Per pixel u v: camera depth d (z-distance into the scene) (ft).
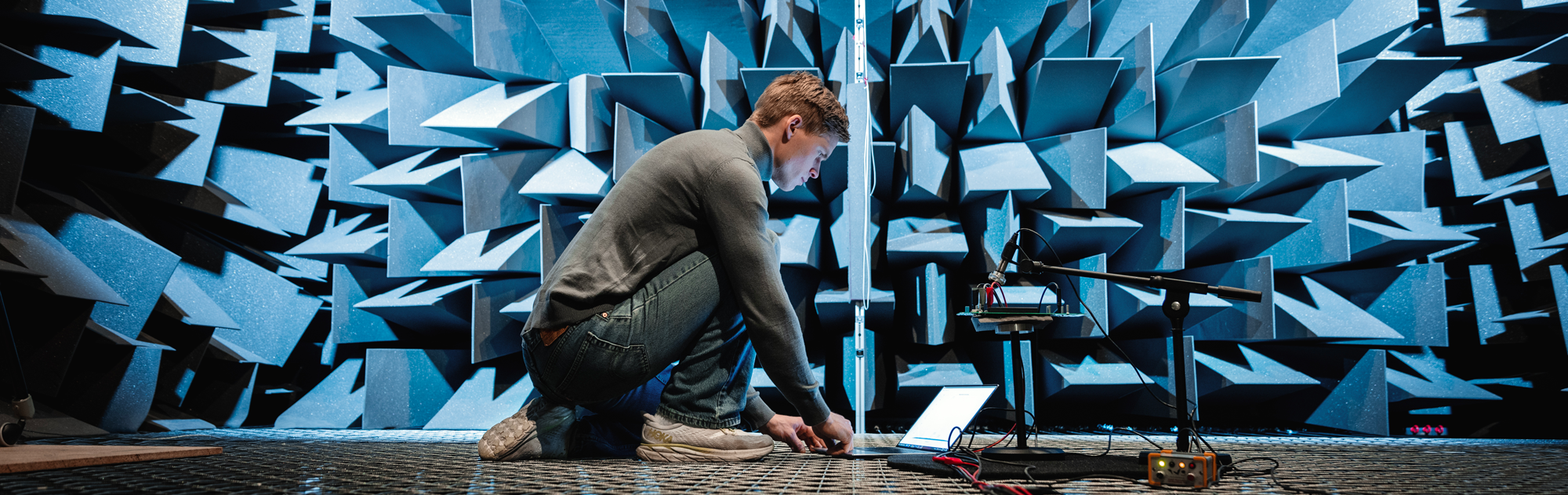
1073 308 8.53
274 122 10.25
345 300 9.58
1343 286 9.07
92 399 7.61
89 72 8.13
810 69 8.68
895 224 8.90
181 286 8.81
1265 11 9.11
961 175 8.89
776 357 4.35
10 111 7.36
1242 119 8.40
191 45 9.05
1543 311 8.38
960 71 8.54
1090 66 8.39
